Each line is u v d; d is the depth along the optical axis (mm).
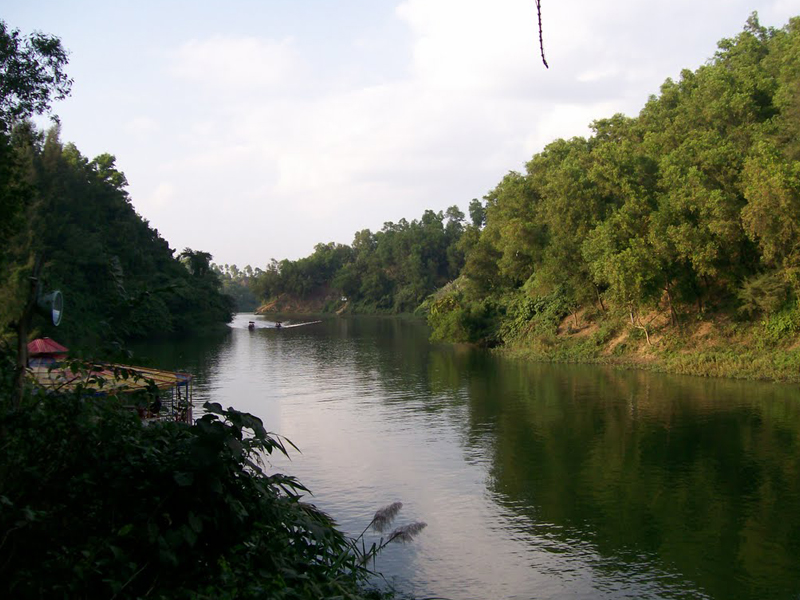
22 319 6125
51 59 13789
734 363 34062
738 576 11969
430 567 12516
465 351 52156
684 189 36250
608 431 22656
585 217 43281
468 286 63188
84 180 67688
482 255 61594
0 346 6602
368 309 137875
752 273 37344
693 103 46406
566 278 46094
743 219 33438
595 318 47375
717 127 44094
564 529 14258
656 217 36625
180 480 5359
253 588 5289
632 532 14039
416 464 19188
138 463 5758
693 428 22641
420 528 7645
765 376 31891
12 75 13273
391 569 12445
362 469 18734
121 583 5004
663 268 37812
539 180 53188
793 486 16516
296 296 166625
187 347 59375
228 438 5574
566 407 27078
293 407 28375
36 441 5875
